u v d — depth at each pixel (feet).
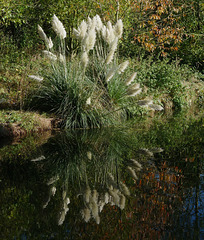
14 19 30.12
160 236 7.07
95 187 10.76
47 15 36.78
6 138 19.60
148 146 17.56
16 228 7.56
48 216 8.31
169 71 37.76
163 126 24.54
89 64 26.40
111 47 21.70
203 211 8.48
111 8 37.83
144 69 36.60
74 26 37.93
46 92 25.41
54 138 19.71
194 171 12.47
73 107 23.79
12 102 25.77
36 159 14.65
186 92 39.81
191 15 53.67
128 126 24.50
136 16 43.86
